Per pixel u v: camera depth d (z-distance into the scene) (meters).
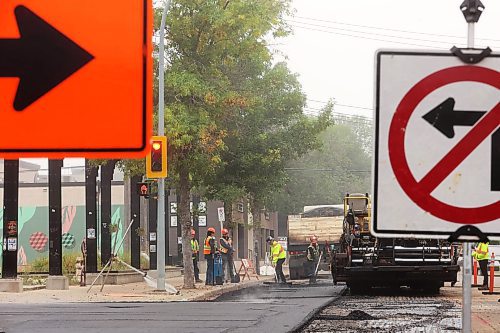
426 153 5.57
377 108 5.60
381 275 36.22
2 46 5.57
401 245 35.91
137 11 5.59
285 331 21.31
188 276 43.16
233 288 46.22
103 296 36.62
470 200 5.56
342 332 21.03
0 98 5.56
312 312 26.59
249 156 52.94
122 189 83.81
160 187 39.44
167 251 65.81
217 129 43.28
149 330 21.72
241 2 41.81
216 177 52.66
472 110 5.56
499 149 5.55
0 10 5.59
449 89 5.57
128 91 5.56
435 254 35.75
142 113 5.57
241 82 52.44
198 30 41.88
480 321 23.39
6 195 38.41
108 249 48.62
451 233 5.57
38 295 36.69
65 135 5.55
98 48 5.58
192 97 42.19
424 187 5.56
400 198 5.58
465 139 5.56
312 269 56.84
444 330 21.14
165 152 37.59
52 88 5.55
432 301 32.38
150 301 34.06
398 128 5.59
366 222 37.81
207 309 28.52
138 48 5.57
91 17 5.59
